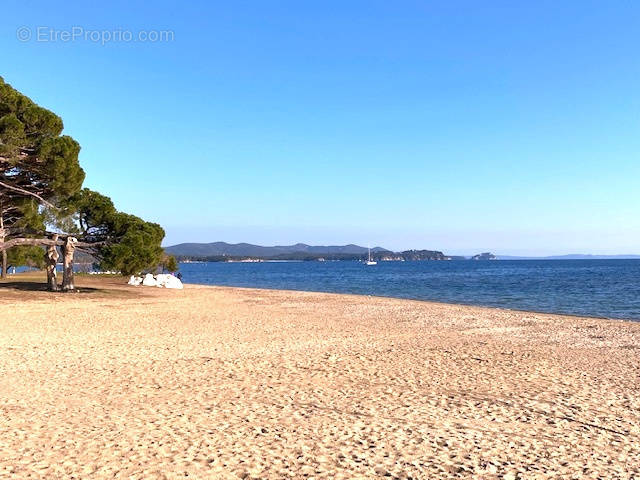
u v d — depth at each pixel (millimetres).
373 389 10812
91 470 6254
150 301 33094
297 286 69750
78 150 26641
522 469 6613
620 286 61781
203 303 33344
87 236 34031
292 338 18062
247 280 95438
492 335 19781
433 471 6492
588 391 10984
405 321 24297
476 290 56625
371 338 18359
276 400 9773
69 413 8625
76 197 31688
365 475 6320
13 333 17469
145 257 31828
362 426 8250
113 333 18328
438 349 16109
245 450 7047
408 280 84438
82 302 30203
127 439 7375
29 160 25953
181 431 7773
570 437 7938
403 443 7492
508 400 10125
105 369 12227
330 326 21891
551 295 48406
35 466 6324
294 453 6988
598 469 6668
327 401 9781
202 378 11508
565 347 17172
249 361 13602
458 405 9695
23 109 25297
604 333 20969
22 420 8156
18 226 32344
